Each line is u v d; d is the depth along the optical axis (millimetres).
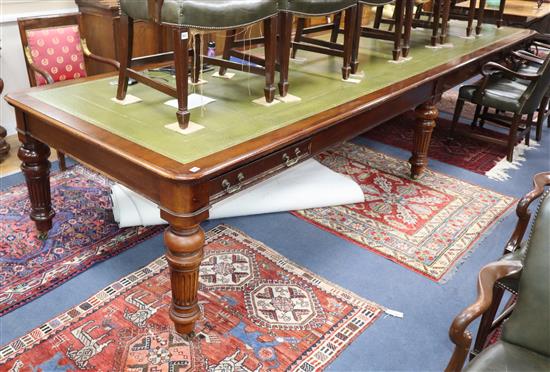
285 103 2043
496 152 3539
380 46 3215
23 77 3334
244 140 1655
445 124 4016
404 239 2438
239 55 2359
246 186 1660
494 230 2547
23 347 1707
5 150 3061
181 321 1716
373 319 1914
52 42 2895
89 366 1648
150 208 2379
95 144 1613
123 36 1870
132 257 2217
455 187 2980
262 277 2117
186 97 1688
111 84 2203
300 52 2959
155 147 1578
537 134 3758
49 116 1800
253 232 2445
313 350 1754
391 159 3318
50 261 2154
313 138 1900
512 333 1307
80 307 1904
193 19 1604
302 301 1988
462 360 1220
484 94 3326
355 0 2254
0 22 3064
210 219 2516
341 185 2744
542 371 1219
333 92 2221
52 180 2822
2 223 2404
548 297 1253
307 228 2498
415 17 4035
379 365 1708
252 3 1744
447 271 2219
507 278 1373
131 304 1931
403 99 2479
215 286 2047
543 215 1291
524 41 3920
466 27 3900
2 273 2062
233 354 1722
